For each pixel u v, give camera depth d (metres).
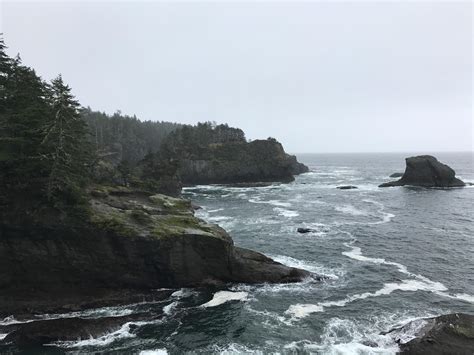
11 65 35.84
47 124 30.86
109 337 25.28
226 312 29.06
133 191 45.62
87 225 31.05
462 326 24.08
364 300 31.05
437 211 72.25
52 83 31.89
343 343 24.23
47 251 30.69
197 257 33.66
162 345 24.44
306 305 30.20
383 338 24.55
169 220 36.66
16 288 30.31
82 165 39.09
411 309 29.27
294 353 23.27
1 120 30.59
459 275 36.97
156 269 32.88
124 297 30.86
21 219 29.94
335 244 47.81
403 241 49.56
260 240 50.00
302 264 40.16
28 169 30.08
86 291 31.31
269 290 33.22
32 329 25.19
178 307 29.94
